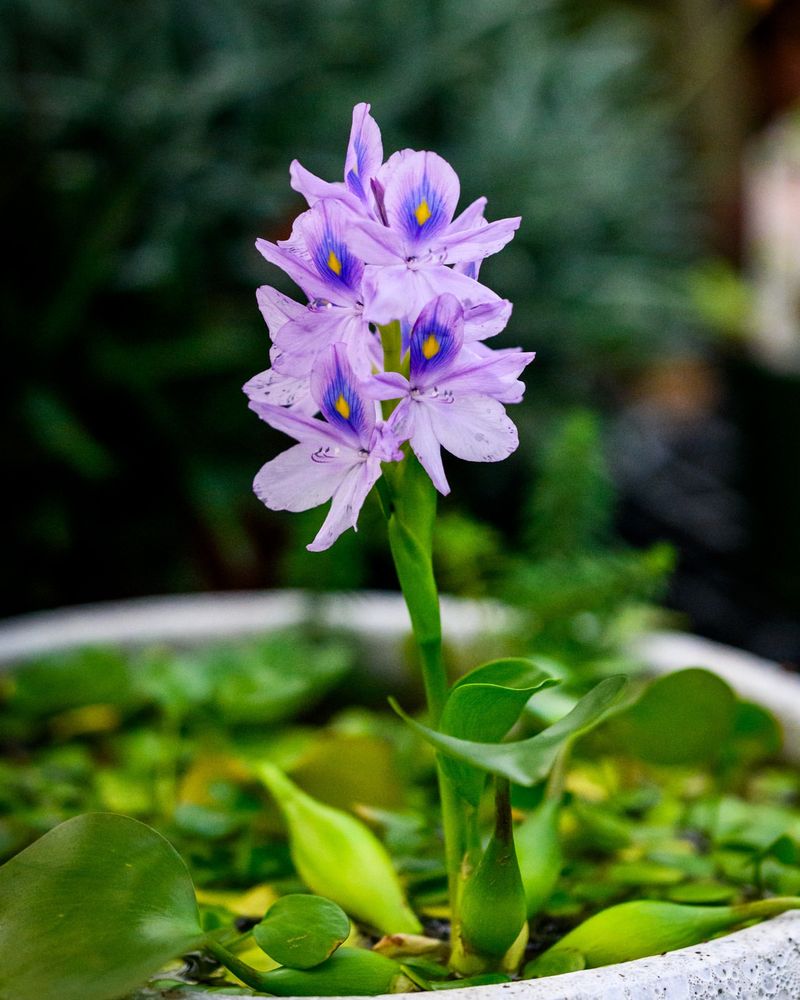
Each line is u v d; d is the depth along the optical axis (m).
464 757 0.53
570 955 0.60
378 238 0.55
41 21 1.50
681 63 2.63
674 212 2.18
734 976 0.55
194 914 0.57
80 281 1.42
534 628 0.86
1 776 0.82
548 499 0.92
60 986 0.54
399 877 0.70
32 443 1.46
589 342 1.84
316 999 0.54
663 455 2.21
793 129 2.49
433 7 1.75
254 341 1.56
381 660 0.93
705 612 1.64
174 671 0.85
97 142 1.47
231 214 1.55
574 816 0.75
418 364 0.55
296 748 0.84
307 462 0.57
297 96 1.59
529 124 1.78
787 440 1.63
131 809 0.80
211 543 1.60
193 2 1.56
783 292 2.57
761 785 0.80
